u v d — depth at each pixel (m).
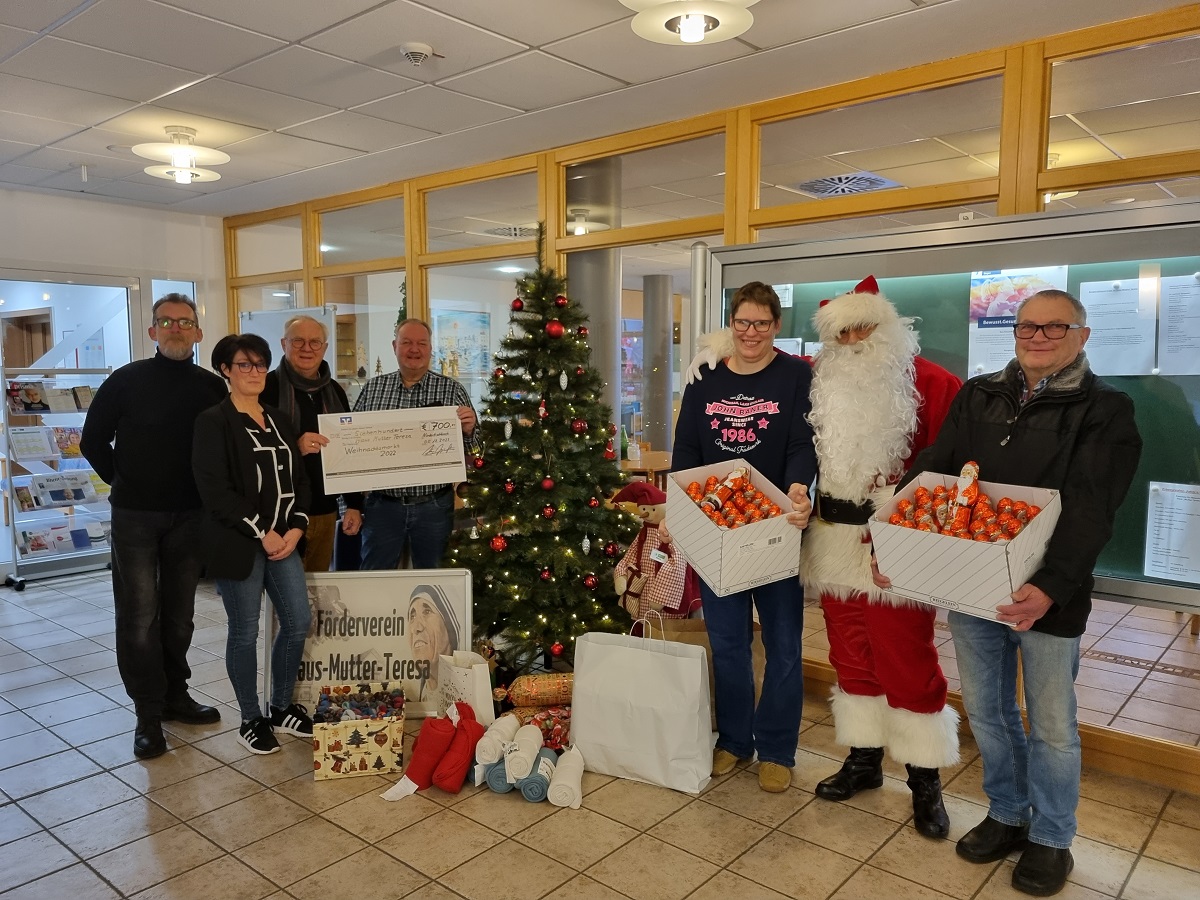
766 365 2.49
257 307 6.32
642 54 3.08
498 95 3.56
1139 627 3.70
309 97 3.60
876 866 2.17
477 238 4.91
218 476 2.63
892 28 2.79
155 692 2.87
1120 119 2.79
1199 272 2.49
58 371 5.61
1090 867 2.19
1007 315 2.84
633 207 4.21
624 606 3.12
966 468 1.99
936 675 2.32
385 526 3.32
